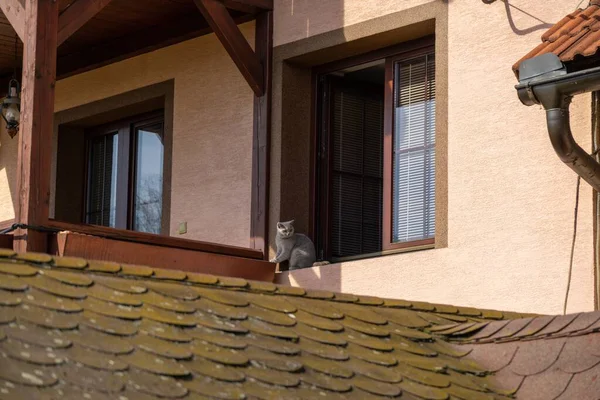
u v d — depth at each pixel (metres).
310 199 9.95
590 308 7.79
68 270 4.59
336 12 9.63
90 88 11.73
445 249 8.57
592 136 7.84
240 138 10.27
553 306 7.95
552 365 4.96
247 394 4.08
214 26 9.74
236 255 9.37
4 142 13.04
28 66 8.38
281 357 4.50
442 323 5.65
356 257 9.77
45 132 8.34
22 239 8.16
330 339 4.86
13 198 12.80
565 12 8.25
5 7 8.68
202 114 10.65
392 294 8.80
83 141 12.12
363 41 9.50
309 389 4.31
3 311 4.03
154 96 11.12
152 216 11.37
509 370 5.09
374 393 4.47
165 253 8.80
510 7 8.55
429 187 9.17
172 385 3.96
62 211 11.94
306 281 9.36
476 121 8.61
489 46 8.63
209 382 4.08
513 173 8.34
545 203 8.12
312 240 9.86
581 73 7.04
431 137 9.22
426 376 4.83
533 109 8.30
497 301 8.23
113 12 10.57
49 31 8.45
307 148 10.01
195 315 4.61
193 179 10.61
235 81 10.44
